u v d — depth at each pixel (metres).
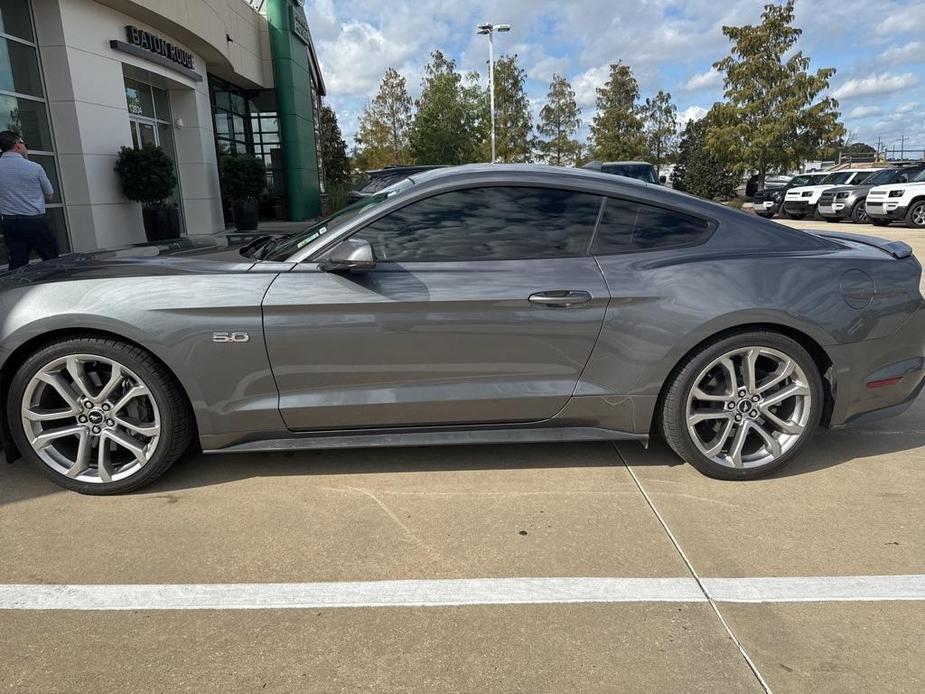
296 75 22.00
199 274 3.07
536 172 3.27
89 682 2.03
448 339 3.08
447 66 37.25
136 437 3.19
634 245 3.24
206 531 2.87
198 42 14.02
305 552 2.71
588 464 3.54
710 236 3.29
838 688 2.01
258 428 3.15
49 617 2.32
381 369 3.10
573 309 3.10
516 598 2.43
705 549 2.74
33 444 3.11
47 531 2.87
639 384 3.19
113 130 11.00
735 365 3.27
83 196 10.36
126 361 3.02
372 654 2.15
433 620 2.31
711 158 29.17
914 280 3.33
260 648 2.18
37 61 9.79
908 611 2.36
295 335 3.03
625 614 2.35
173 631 2.25
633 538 2.82
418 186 3.20
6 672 2.06
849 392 3.29
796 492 3.23
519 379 3.18
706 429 3.57
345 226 3.15
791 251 3.29
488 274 3.09
